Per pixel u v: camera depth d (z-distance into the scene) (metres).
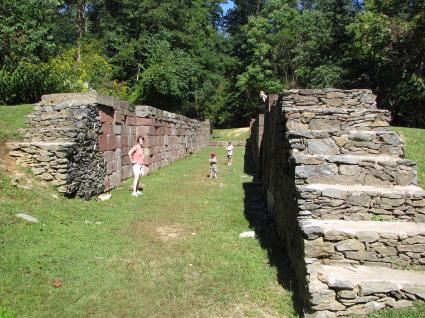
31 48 18.11
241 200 11.26
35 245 6.37
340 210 5.46
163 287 5.36
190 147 27.83
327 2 34.06
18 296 4.80
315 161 6.02
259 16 45.91
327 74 29.62
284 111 7.64
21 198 8.39
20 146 9.88
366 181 5.98
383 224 5.22
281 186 7.56
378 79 26.78
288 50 43.50
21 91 16.02
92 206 9.70
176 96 34.50
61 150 9.72
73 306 4.75
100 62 26.39
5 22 17.42
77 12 40.03
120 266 6.01
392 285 4.35
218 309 4.80
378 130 7.35
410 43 22.78
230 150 20.72
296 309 4.73
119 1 39.41
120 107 13.96
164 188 13.23
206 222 8.77
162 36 36.97
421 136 12.52
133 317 4.61
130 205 10.34
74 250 6.44
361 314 4.36
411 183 5.92
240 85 45.00
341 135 6.52
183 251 6.80
